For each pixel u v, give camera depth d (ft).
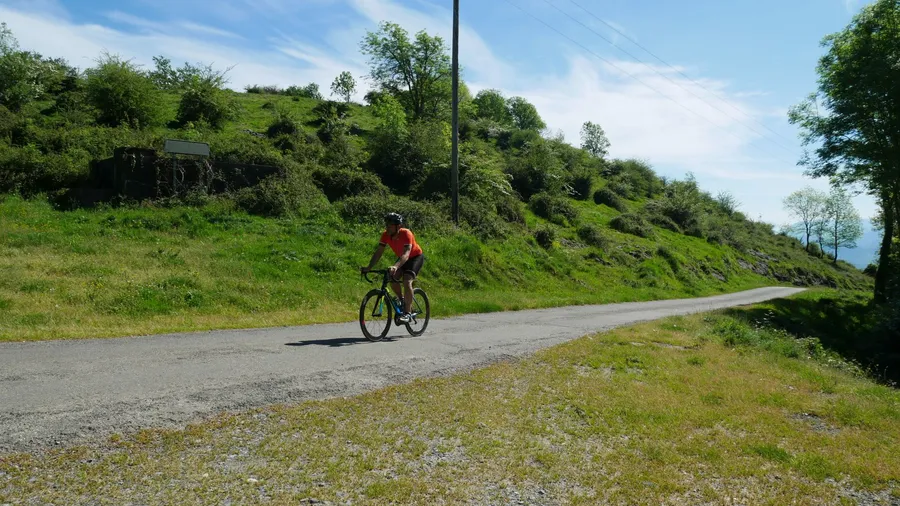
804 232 274.36
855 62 86.69
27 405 14.06
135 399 15.26
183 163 63.82
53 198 59.72
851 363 40.65
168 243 49.37
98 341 23.77
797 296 98.73
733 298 93.76
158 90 109.09
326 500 10.53
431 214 71.61
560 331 35.09
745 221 223.92
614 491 11.75
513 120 266.57
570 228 111.45
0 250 40.75
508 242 80.02
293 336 27.71
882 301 94.32
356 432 14.20
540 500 11.17
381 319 27.96
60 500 9.76
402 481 11.52
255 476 11.34
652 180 212.23
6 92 99.45
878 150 87.35
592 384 20.25
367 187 79.46
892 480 13.23
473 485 11.64
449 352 25.29
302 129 115.03
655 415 16.85
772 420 17.25
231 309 35.40
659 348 28.68
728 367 25.13
